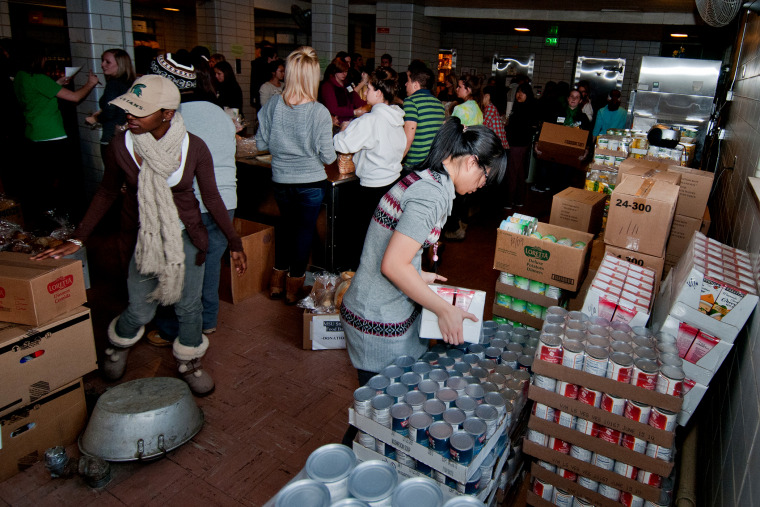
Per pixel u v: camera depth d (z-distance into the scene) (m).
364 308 1.81
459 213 5.23
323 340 3.14
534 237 2.55
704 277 1.81
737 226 2.75
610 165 4.12
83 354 2.27
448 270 4.56
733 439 1.69
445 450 1.49
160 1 11.37
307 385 2.83
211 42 9.73
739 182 3.09
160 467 2.22
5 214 3.71
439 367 1.84
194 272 2.50
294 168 3.34
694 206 3.09
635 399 1.66
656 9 8.79
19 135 5.23
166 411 2.21
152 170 2.17
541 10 9.89
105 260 4.30
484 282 4.34
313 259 4.11
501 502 2.00
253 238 3.69
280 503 1.32
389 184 3.86
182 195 2.33
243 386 2.80
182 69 2.63
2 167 5.30
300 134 3.22
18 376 2.04
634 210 2.44
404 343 1.85
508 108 12.05
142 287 2.45
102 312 3.49
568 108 7.55
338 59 5.20
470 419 1.54
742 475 1.46
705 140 6.35
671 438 1.64
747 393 1.67
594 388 1.72
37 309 2.04
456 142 1.65
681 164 3.93
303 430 2.49
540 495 2.00
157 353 3.06
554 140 6.15
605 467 1.82
